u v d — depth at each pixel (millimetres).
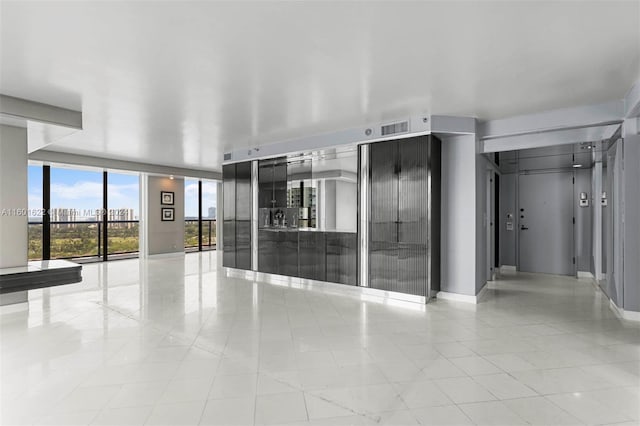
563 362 3012
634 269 4172
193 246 12266
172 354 3201
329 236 5988
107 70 3428
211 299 5309
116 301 5172
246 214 7227
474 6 2355
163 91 3984
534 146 5090
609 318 4281
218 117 5027
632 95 3840
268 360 3066
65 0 2279
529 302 5066
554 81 3672
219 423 2146
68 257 8844
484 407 2318
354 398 2436
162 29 2662
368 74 3516
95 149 7367
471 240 5082
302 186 6375
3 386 2609
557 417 2203
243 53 3064
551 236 7316
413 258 5082
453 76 3561
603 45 2887
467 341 3514
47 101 4328
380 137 5320
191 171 10438
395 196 5238
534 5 2338
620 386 2592
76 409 2299
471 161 5078
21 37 2781
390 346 3389
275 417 2207
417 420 2174
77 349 3318
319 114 4891
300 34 2736
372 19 2521
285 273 6590
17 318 4316
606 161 5312
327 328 3936
